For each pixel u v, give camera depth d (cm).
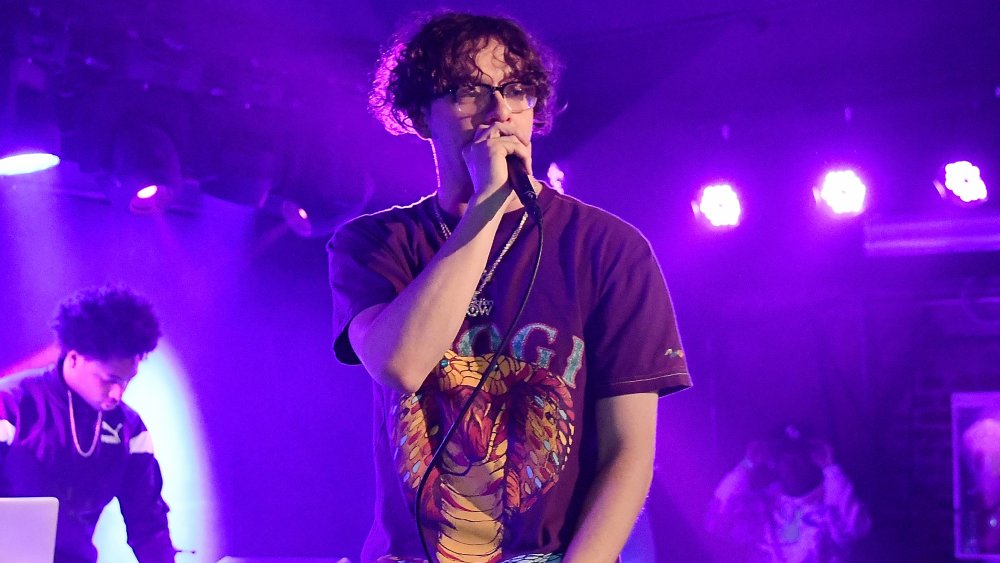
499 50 155
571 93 667
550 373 147
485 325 150
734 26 570
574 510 147
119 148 473
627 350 150
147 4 482
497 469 146
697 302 718
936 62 613
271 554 713
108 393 382
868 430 720
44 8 447
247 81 521
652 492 754
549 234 154
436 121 157
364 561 152
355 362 158
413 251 157
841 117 650
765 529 673
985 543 689
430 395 149
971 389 701
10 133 443
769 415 736
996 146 619
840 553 662
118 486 390
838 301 714
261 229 705
